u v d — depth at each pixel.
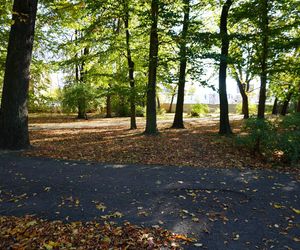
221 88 15.35
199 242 4.67
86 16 15.84
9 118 10.88
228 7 14.66
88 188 7.05
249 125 10.91
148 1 14.37
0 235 4.68
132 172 8.44
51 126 21.42
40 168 8.63
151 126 15.40
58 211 5.70
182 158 10.20
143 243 4.55
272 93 21.61
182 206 6.08
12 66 10.82
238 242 4.70
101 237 4.70
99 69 18.64
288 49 12.66
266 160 10.04
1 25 13.40
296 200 6.52
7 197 6.38
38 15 14.95
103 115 33.78
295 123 12.72
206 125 20.47
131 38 15.97
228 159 10.16
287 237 4.88
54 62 16.80
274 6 12.29
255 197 6.66
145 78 17.92
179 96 18.72
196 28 15.49
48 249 4.30
